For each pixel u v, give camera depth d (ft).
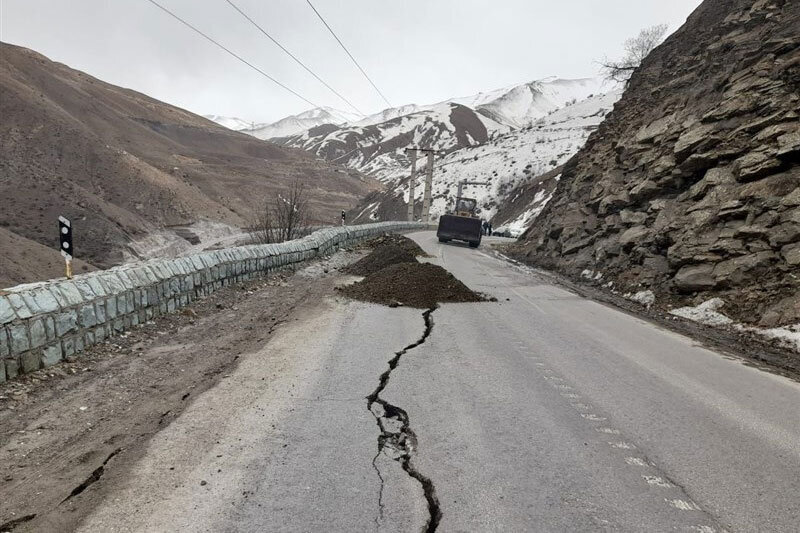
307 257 53.72
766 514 10.23
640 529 9.55
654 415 15.72
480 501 10.34
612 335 27.63
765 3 50.08
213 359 19.76
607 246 50.75
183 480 10.82
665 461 12.54
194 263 30.81
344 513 9.74
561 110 423.23
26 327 16.72
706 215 37.70
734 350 25.46
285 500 10.14
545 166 287.28
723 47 51.75
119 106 556.51
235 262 36.65
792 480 11.76
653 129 55.36
